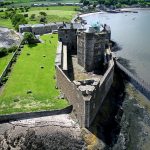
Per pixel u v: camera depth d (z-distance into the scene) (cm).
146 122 7488
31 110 7344
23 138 6531
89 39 9275
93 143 6550
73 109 7438
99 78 8956
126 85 9488
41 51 11925
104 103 8069
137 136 6956
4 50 11612
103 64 9719
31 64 10400
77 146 6431
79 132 6762
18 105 7612
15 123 7075
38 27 15888
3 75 9288
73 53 11675
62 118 7262
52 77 9281
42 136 6581
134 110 8000
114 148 6550
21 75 9444
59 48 10719
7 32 16712
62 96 8044
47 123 7050
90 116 6838
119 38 15475
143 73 10569
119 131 7112
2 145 6394
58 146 6381
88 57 9525
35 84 8794
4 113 7225
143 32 16762
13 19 18700
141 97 8706
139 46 13900
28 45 12812
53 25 16200
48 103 7700
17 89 8488
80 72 9581
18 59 10975
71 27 11850
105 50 10388
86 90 6750
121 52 13050
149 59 12069
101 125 7144
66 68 8838
